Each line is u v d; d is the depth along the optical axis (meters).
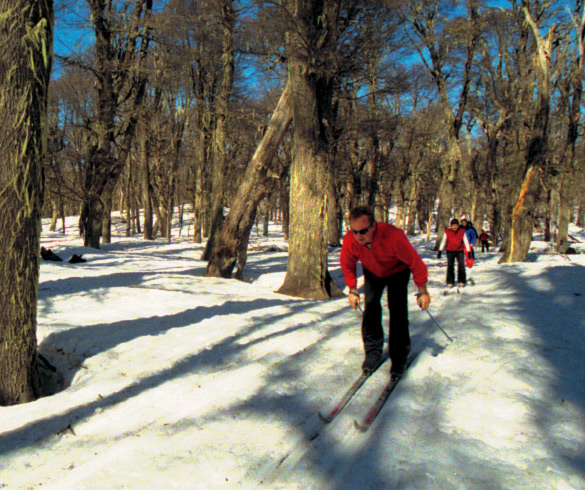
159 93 26.78
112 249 23.86
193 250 23.86
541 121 14.84
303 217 9.11
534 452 2.38
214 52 17.78
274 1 8.52
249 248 24.50
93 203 20.14
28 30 3.54
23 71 3.54
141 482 2.28
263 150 11.68
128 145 20.92
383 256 3.25
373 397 3.18
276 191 34.72
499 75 25.12
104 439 2.82
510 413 2.80
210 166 30.64
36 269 3.82
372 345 3.52
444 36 22.98
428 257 19.84
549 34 14.84
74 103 26.72
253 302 6.91
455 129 25.00
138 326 5.36
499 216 32.97
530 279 7.79
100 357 4.42
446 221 25.06
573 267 8.62
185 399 3.31
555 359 3.72
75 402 3.45
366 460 2.38
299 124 9.02
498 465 2.27
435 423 2.74
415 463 2.32
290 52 8.80
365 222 3.10
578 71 16.22
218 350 4.35
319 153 9.10
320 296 8.95
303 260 9.12
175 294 7.83
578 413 2.80
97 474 2.37
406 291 3.42
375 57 13.17
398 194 38.91
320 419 2.82
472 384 3.28
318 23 8.89
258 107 20.55
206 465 2.39
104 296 7.45
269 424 2.81
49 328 5.30
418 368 3.59
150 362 4.19
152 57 25.17
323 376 3.56
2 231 3.58
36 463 2.59
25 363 3.75
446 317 5.34
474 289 7.62
